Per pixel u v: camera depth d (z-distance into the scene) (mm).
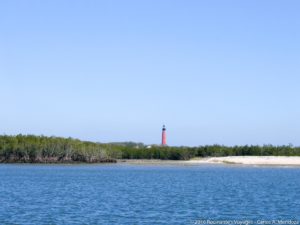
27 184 136625
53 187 125688
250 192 110938
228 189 120438
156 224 63875
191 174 198750
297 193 108062
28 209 77500
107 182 147125
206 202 88562
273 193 108062
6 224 63406
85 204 84500
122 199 93688
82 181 151625
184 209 78500
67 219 67375
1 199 92688
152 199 93812
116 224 63656
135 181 152625
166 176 182375
